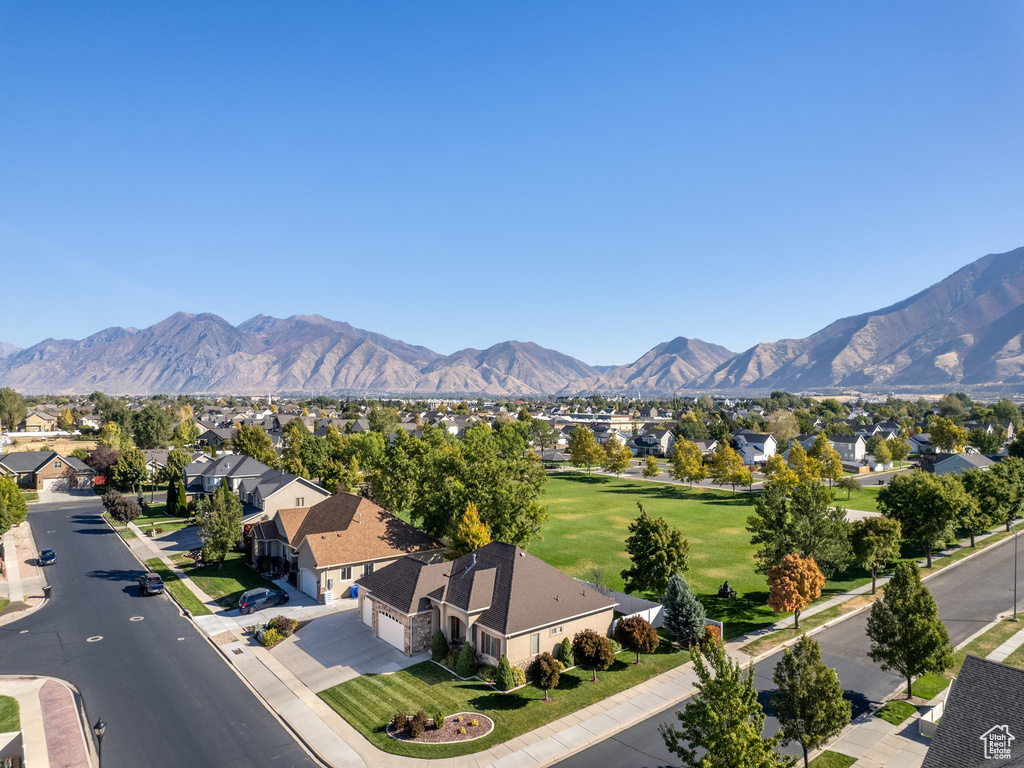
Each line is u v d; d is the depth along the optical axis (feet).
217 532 181.78
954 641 133.39
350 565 161.17
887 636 108.27
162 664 121.60
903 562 111.86
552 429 554.05
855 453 503.61
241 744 93.86
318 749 92.07
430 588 131.23
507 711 102.63
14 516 203.41
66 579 176.45
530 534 177.17
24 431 613.93
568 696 108.06
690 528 246.27
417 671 117.70
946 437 474.08
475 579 126.21
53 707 104.63
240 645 130.62
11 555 203.00
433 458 226.79
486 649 118.93
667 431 573.33
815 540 155.12
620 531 237.45
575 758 89.71
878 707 104.78
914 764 87.86
